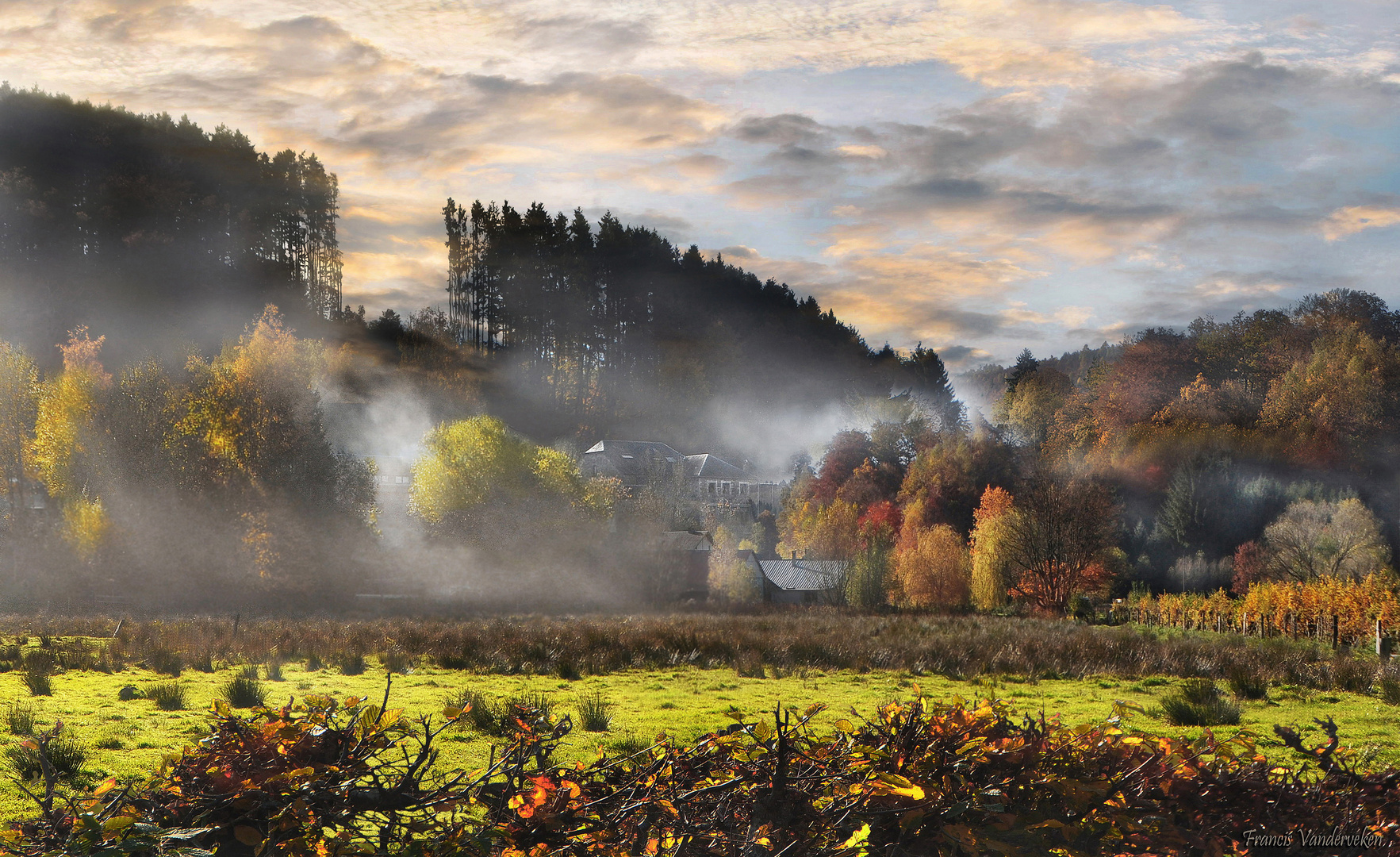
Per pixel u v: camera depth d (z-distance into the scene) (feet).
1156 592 219.82
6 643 72.95
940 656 67.82
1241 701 47.93
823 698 47.78
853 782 11.42
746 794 11.42
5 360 197.98
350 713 11.96
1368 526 184.24
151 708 39.78
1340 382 263.08
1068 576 179.52
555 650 69.77
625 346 646.74
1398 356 279.49
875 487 307.37
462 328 595.47
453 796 11.33
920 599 185.06
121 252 408.67
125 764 27.02
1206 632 123.85
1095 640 80.38
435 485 202.49
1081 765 11.76
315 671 59.26
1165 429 271.90
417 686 51.31
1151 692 52.31
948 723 11.95
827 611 174.91
